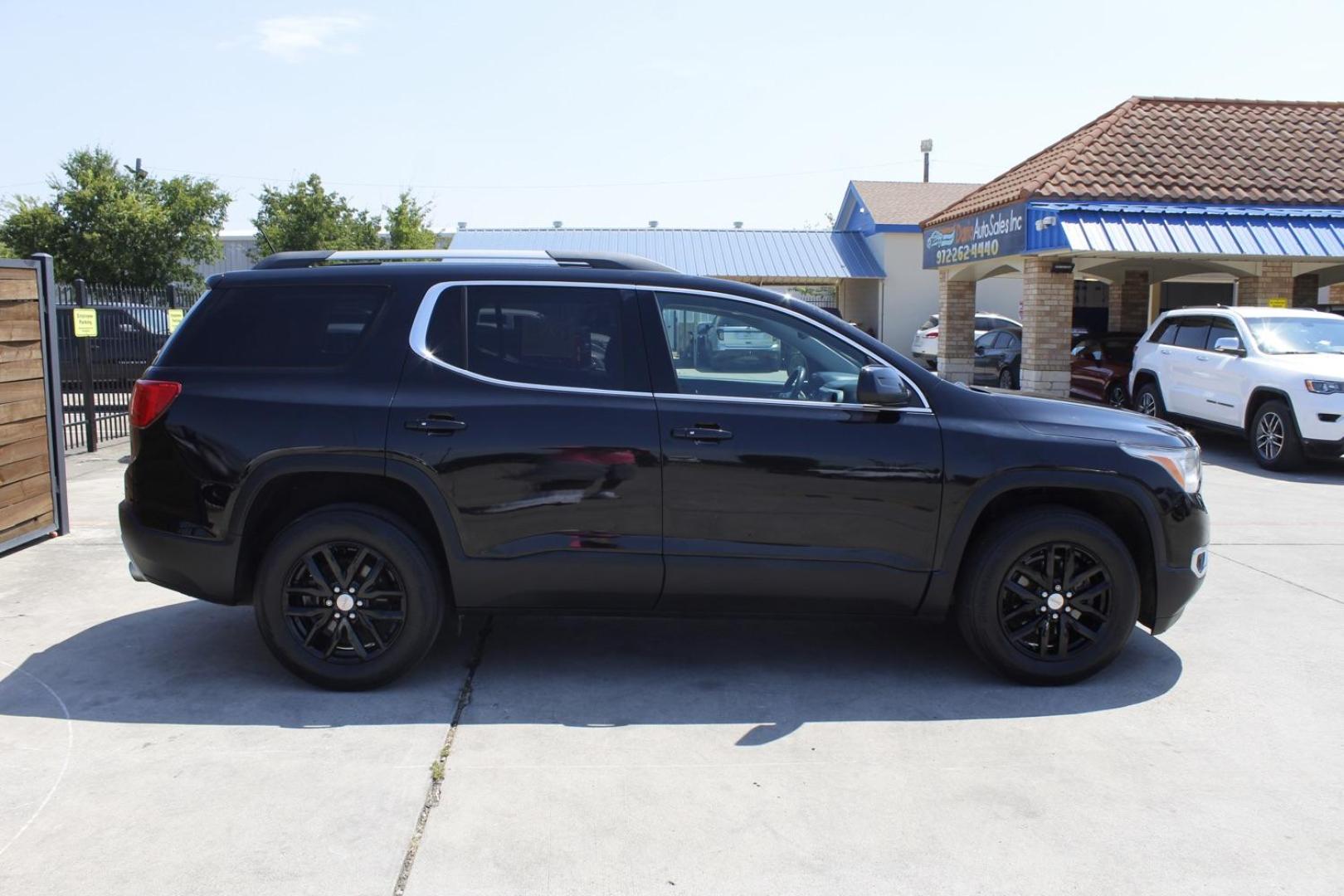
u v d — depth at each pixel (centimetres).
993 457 458
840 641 538
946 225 2025
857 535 458
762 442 453
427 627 455
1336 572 685
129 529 466
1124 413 494
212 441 451
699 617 473
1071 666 471
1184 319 1385
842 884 310
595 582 457
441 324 463
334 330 466
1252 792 371
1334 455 1098
